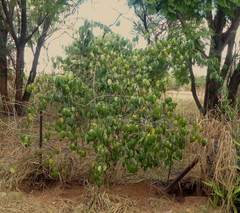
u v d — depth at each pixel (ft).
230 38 21.63
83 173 13.79
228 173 11.01
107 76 11.01
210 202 11.73
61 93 10.78
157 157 12.57
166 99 11.46
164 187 13.50
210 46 20.47
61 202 11.71
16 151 14.03
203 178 12.33
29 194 12.47
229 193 10.84
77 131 11.64
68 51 11.78
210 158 12.11
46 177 13.51
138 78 10.95
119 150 11.56
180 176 12.62
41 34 29.09
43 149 12.77
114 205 11.28
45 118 15.25
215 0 18.88
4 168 13.57
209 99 21.80
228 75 22.56
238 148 11.95
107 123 10.73
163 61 12.04
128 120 11.37
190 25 18.60
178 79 19.84
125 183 13.51
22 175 13.23
